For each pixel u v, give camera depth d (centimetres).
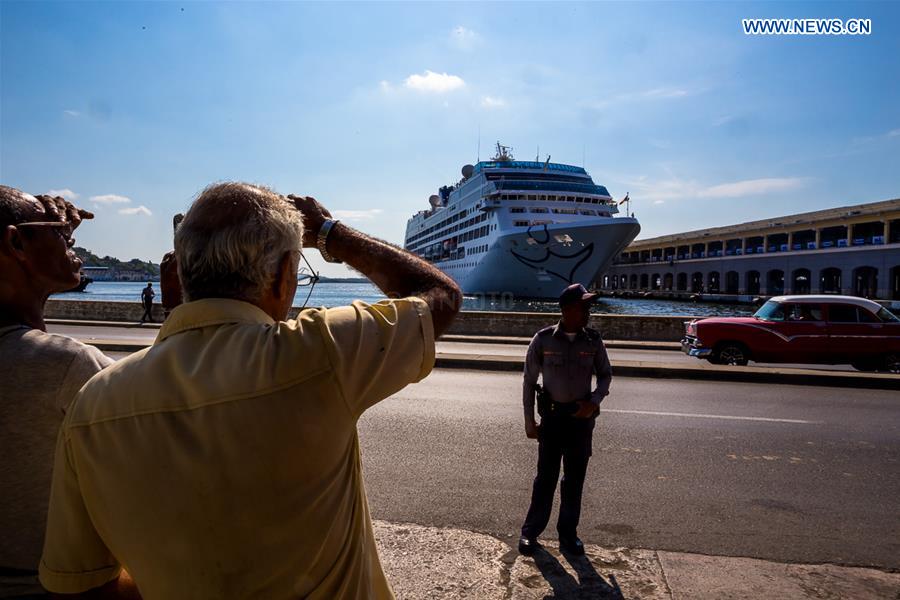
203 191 123
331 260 140
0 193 139
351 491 116
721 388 978
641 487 489
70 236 155
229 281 115
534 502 372
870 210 6419
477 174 5678
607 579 327
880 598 308
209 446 99
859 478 515
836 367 1429
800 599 307
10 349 127
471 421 711
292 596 104
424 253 7806
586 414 371
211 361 104
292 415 102
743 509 443
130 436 101
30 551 127
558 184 5244
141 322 2320
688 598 307
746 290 8506
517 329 1964
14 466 125
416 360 115
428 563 337
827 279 7738
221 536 99
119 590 114
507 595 306
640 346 1734
